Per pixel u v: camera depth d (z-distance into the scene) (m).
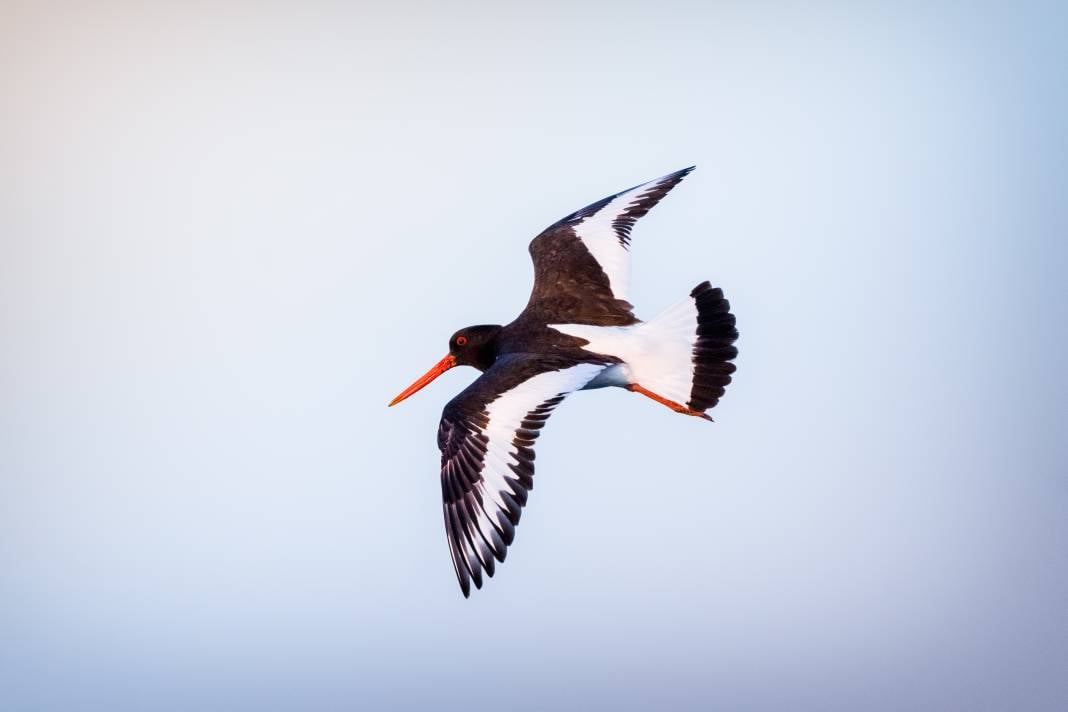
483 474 10.84
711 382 12.03
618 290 13.06
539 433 10.98
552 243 13.55
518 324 12.77
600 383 12.12
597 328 12.48
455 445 10.98
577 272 13.16
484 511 10.72
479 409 11.10
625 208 13.85
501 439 10.95
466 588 10.61
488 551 10.61
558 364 11.62
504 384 11.31
